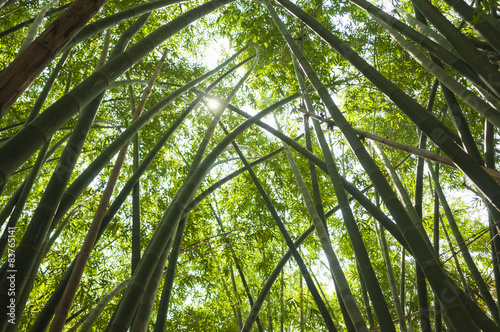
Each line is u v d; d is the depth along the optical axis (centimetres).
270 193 586
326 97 258
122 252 559
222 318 565
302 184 342
